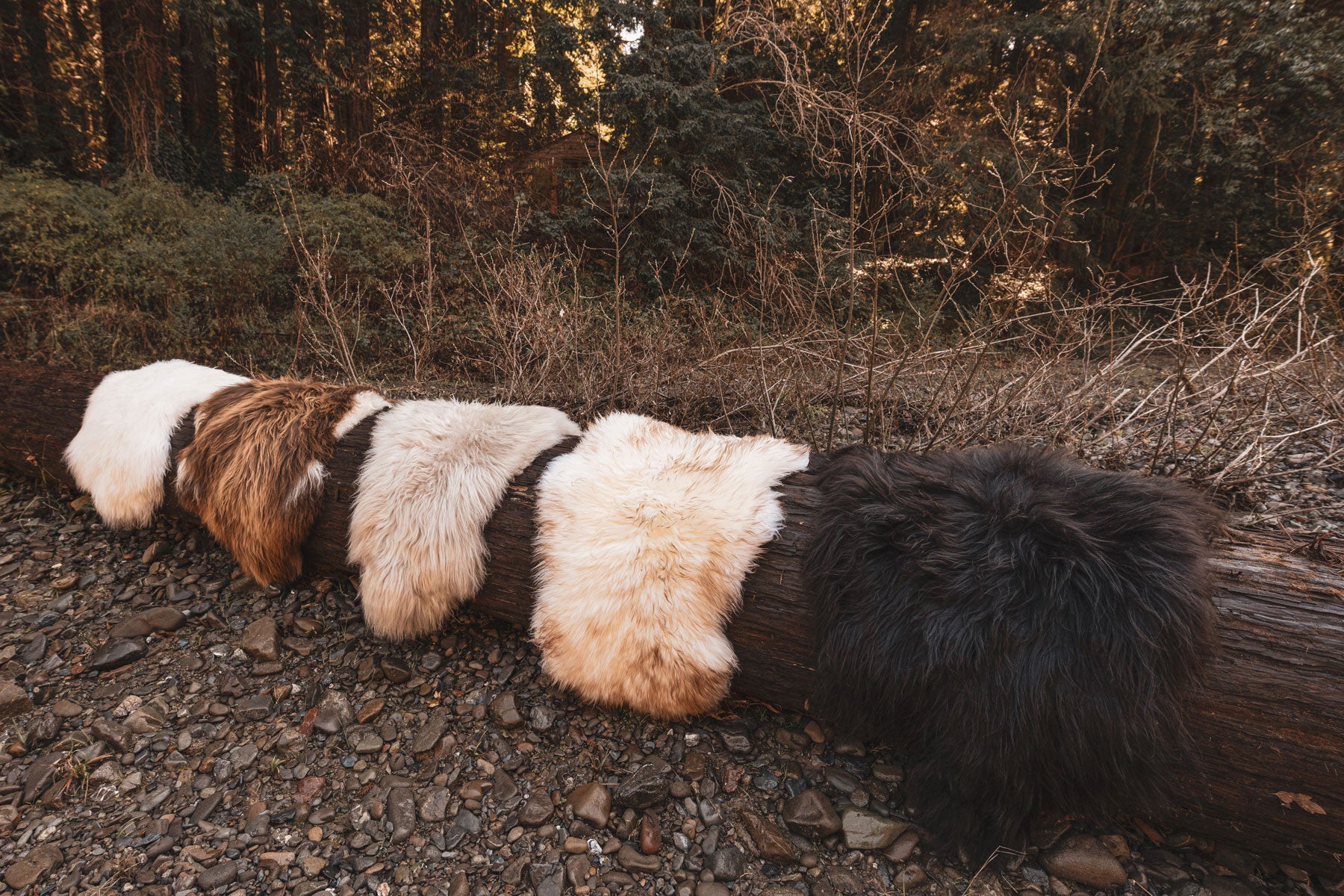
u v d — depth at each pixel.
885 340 3.03
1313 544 1.42
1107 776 1.23
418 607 1.84
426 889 1.33
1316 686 1.19
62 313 4.30
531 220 6.08
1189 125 7.69
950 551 1.32
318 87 7.50
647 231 6.08
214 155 7.55
